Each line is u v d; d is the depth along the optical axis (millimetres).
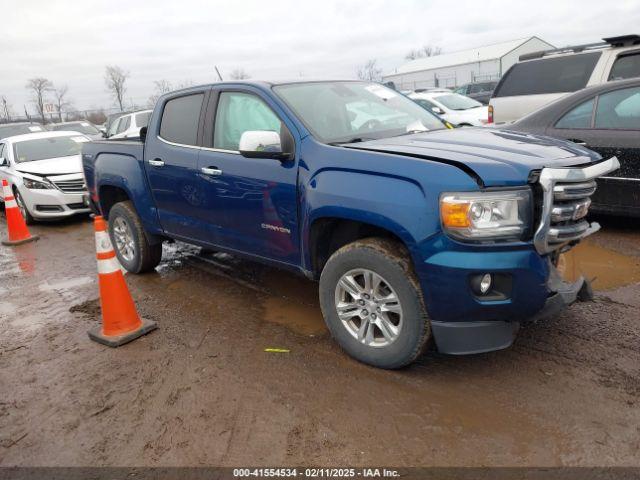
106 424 3164
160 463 2781
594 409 2938
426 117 4617
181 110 4855
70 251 7508
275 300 4879
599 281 4727
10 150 10180
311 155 3631
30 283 6137
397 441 2805
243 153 3775
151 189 5180
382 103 4535
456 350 3133
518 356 3543
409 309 3209
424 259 3029
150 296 5219
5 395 3598
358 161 3338
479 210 2904
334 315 3643
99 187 5918
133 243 5734
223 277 5617
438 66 58688
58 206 9156
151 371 3732
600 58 7656
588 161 3273
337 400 3201
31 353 4215
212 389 3436
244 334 4211
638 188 5566
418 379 3357
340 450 2770
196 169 4531
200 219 4688
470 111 14656
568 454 2617
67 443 3020
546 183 2920
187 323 4508
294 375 3521
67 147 10562
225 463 2740
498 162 3006
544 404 3016
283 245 3984
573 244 3420
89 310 5066
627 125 5648
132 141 5660
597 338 3699
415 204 3033
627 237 5859
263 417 3092
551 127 6148
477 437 2787
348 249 3443
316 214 3521
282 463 2709
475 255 2926
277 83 4262
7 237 8961
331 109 4125
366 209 3227
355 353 3584
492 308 3010
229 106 4402
